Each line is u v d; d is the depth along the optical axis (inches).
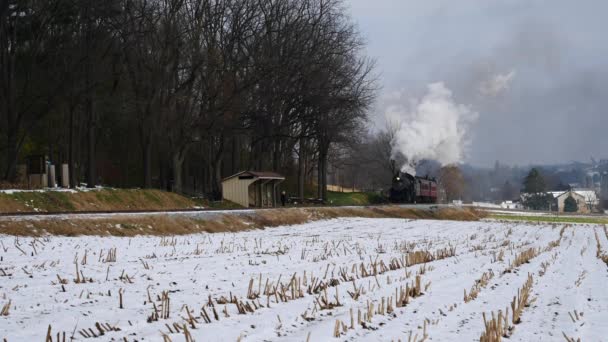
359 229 1726.1
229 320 445.7
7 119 1755.7
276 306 501.7
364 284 631.2
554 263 904.3
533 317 488.1
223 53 2175.2
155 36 2065.7
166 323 433.4
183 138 2133.4
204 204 2071.9
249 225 1587.1
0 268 681.0
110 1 1807.3
